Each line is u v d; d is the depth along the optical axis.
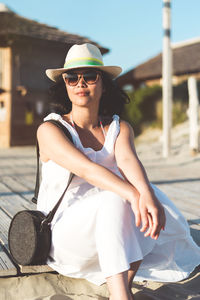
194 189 5.29
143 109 16.53
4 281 2.25
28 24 16.09
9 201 4.29
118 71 2.10
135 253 1.77
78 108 2.07
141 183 1.83
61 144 1.91
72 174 1.93
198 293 2.13
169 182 5.89
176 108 16.09
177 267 2.24
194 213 3.84
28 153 11.61
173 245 2.20
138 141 14.60
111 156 2.07
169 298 2.06
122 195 1.77
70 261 2.02
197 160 8.59
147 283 2.27
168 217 2.13
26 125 15.63
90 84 2.00
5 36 14.80
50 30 16.39
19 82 15.31
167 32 9.49
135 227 1.94
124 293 1.65
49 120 2.02
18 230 2.05
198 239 2.95
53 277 2.32
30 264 2.04
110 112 2.35
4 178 6.21
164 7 9.39
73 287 2.21
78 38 16.56
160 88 17.08
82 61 1.98
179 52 21.75
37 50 15.54
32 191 4.97
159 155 9.82
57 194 2.05
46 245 1.98
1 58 15.36
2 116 15.58
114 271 1.67
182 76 19.64
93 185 2.00
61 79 2.19
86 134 2.12
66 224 1.90
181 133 13.95
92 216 1.83
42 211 2.10
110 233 1.71
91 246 1.91
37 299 1.99
